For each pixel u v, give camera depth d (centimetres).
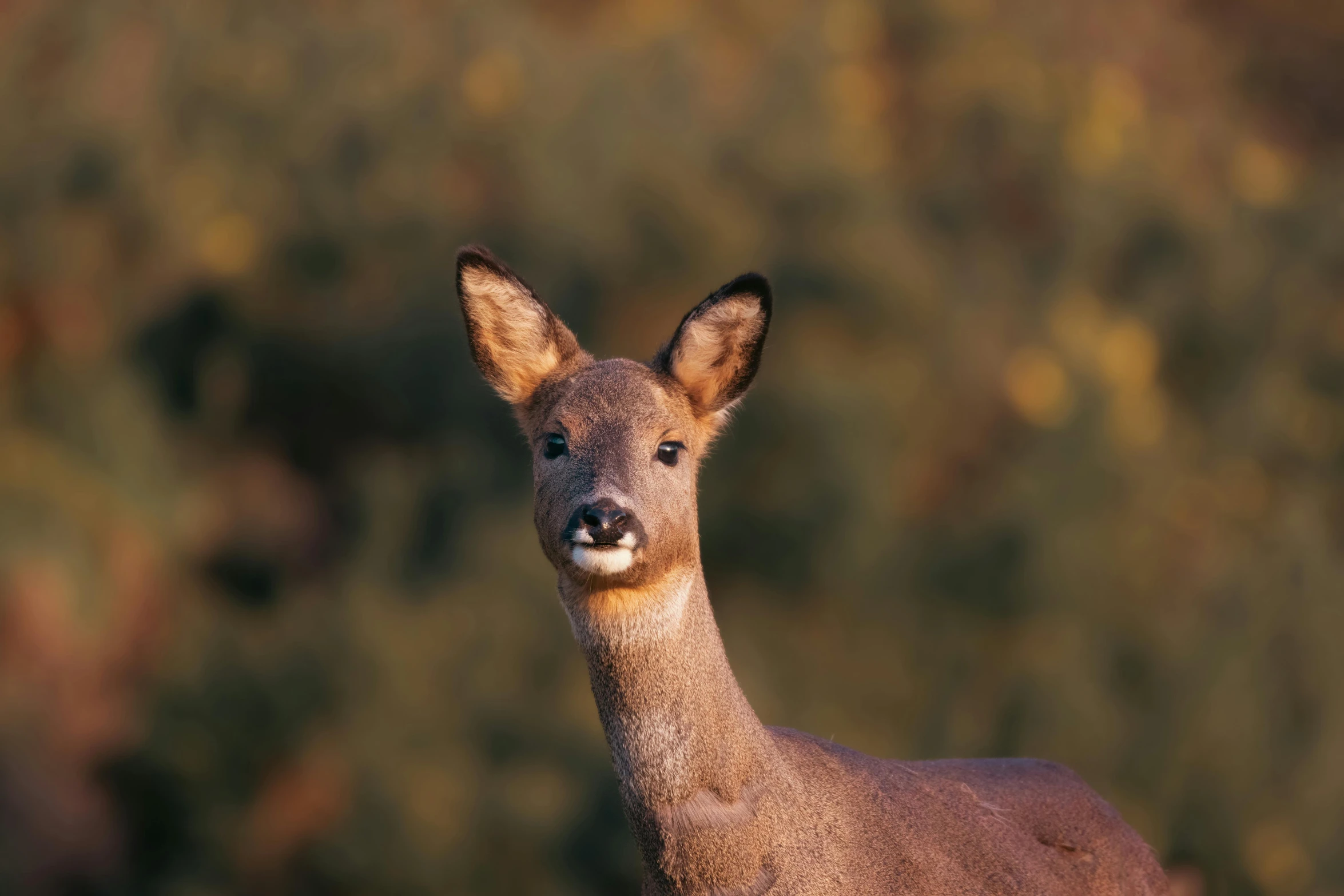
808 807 610
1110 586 1773
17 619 1988
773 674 1695
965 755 1641
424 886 1591
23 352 2167
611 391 638
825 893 597
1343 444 2025
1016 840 654
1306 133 3047
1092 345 1964
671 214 1905
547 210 1977
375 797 1623
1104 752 1622
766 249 1917
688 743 594
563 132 2008
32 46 2316
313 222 2106
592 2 2584
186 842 1819
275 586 2088
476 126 2059
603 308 1922
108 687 1998
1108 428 1858
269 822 1728
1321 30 3156
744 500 1781
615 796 1627
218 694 1745
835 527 1742
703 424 666
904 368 1842
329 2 2316
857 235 1919
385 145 2102
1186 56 2738
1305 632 1673
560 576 620
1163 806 1605
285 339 2075
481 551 1781
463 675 1697
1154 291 2134
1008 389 1917
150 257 2175
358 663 1700
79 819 1875
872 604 1755
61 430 2084
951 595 1769
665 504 610
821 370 1783
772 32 2455
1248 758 1616
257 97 2183
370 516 1867
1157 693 1678
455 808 1616
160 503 2078
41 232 2133
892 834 620
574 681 1711
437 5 2275
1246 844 1574
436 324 1988
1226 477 1984
